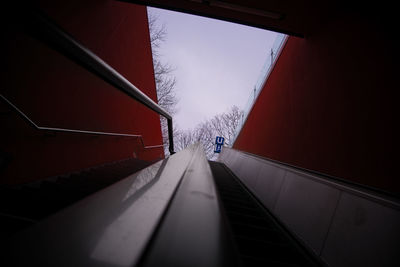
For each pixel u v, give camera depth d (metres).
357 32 2.75
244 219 2.51
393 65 2.12
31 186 2.42
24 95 2.39
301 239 2.15
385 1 2.34
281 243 2.07
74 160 3.33
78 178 2.88
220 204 0.67
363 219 1.69
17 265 0.35
